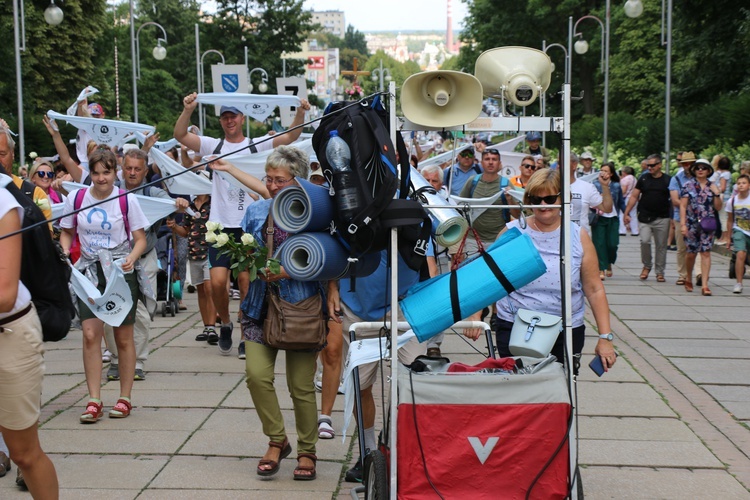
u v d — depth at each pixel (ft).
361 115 13.92
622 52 165.78
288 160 18.38
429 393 13.65
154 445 20.65
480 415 13.66
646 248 49.47
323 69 631.56
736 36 109.60
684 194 44.73
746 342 32.68
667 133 81.92
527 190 16.80
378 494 14.21
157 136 35.55
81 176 33.99
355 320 19.25
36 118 128.88
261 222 18.53
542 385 13.80
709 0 110.01
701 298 43.29
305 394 18.56
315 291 18.12
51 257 14.53
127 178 26.45
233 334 34.22
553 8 183.11
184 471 18.99
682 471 19.33
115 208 22.54
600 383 26.68
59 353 30.91
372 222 13.67
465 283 13.98
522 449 13.67
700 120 108.37
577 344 17.37
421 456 13.61
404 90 13.65
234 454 20.13
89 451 20.18
